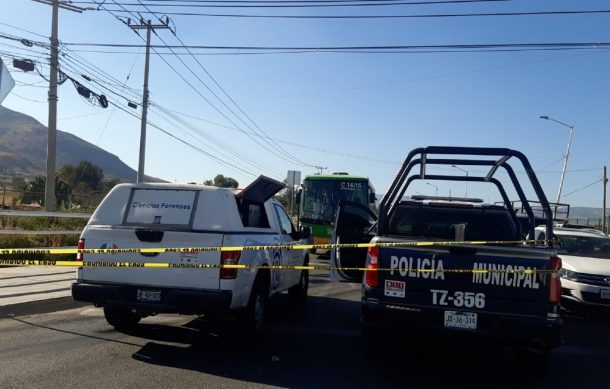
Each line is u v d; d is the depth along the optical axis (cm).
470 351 703
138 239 641
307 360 623
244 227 697
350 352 665
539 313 546
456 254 568
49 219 1870
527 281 550
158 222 657
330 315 888
